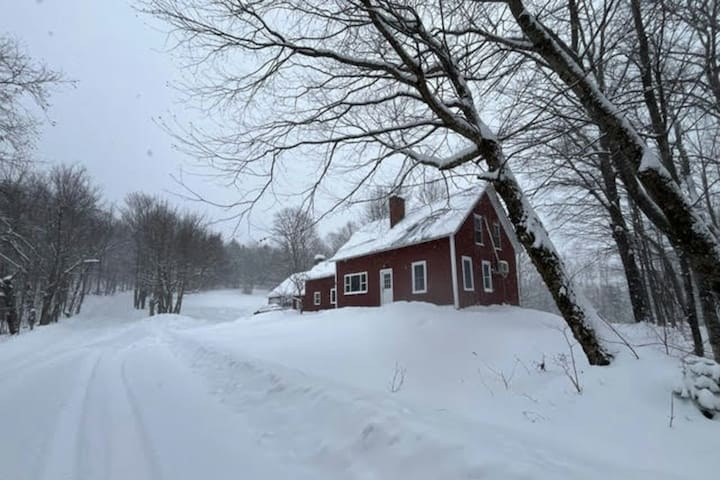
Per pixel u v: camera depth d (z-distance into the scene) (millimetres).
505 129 7023
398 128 6617
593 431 3852
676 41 6508
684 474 2953
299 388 4801
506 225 19969
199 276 43469
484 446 2947
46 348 12969
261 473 3080
